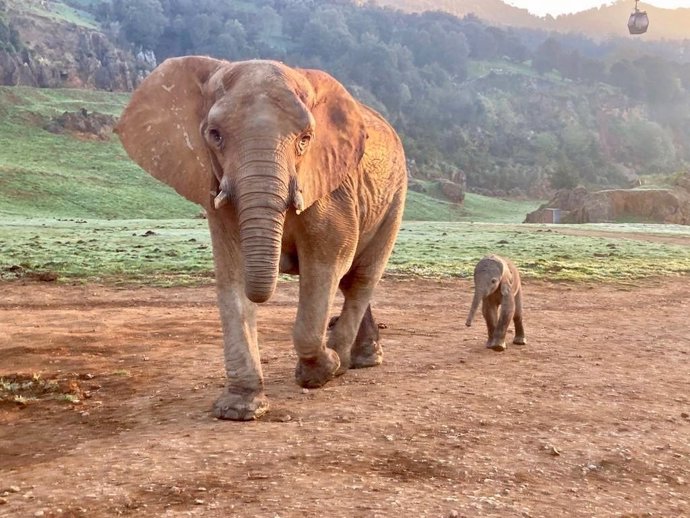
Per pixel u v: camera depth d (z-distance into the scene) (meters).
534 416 7.86
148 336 12.71
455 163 183.62
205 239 34.88
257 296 6.31
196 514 5.09
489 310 12.18
